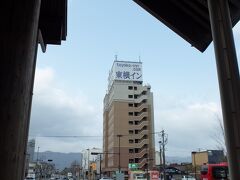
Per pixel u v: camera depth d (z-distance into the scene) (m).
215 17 9.88
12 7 4.96
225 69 9.28
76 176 139.50
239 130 8.60
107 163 123.00
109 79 130.75
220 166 27.64
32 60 5.28
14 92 4.70
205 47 13.84
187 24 13.44
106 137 129.50
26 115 4.98
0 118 4.50
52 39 13.49
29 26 5.14
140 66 121.62
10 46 4.82
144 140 113.25
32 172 96.88
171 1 13.13
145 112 116.62
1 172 4.34
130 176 69.94
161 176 66.25
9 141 4.50
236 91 9.02
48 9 13.01
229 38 9.63
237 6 11.23
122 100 116.38
